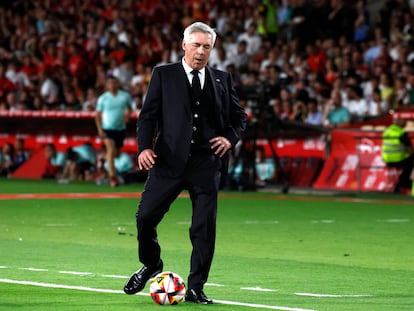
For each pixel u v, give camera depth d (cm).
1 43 10844
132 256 3847
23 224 5100
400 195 7219
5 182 8512
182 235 4666
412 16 8769
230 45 9419
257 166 7994
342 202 6644
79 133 8944
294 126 7812
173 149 2792
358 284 3192
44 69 10038
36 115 9050
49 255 3862
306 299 2869
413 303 2822
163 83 2808
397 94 7756
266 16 9612
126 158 8394
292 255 3972
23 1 11275
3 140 9400
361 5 9325
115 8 11000
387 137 7262
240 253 4022
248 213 5822
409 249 4197
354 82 8088
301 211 5975
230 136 2841
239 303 2781
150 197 2814
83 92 9775
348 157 7619
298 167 7856
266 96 7388
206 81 2823
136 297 2872
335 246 4288
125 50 9950
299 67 8788
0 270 3416
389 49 8569
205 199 2806
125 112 7781
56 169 9056
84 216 5547
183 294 2750
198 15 10150
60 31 10875
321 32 9369
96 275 3312
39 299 2816
